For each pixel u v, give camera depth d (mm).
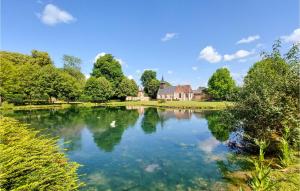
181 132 21609
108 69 78625
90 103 64250
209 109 45125
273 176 8758
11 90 48281
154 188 9320
